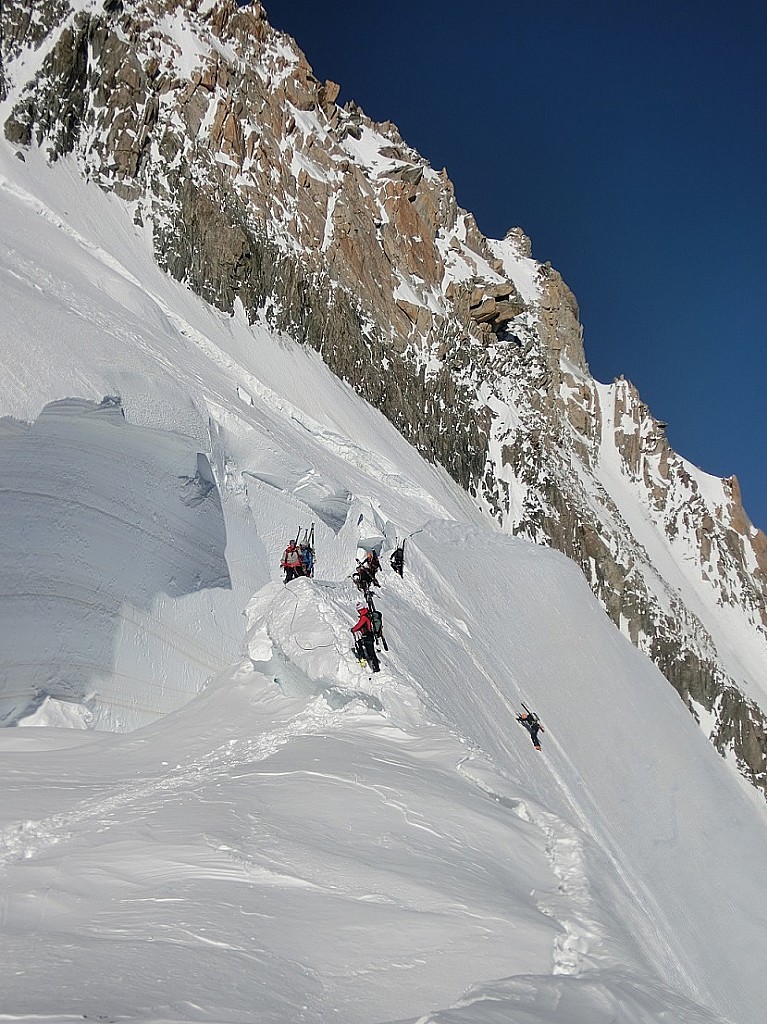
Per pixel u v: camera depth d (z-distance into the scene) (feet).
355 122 308.40
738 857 121.39
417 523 133.18
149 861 17.34
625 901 23.00
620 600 244.83
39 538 51.65
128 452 58.49
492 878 19.13
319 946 13.57
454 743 31.65
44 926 13.84
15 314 56.75
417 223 269.44
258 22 258.16
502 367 277.44
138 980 11.09
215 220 178.29
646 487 332.60
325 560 87.20
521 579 141.49
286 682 42.29
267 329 181.68
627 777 112.06
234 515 72.90
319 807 22.04
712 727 237.66
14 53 162.50
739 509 342.03
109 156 168.86
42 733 38.29
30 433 51.31
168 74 194.39
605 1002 12.25
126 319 98.02
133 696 55.11
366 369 205.98
